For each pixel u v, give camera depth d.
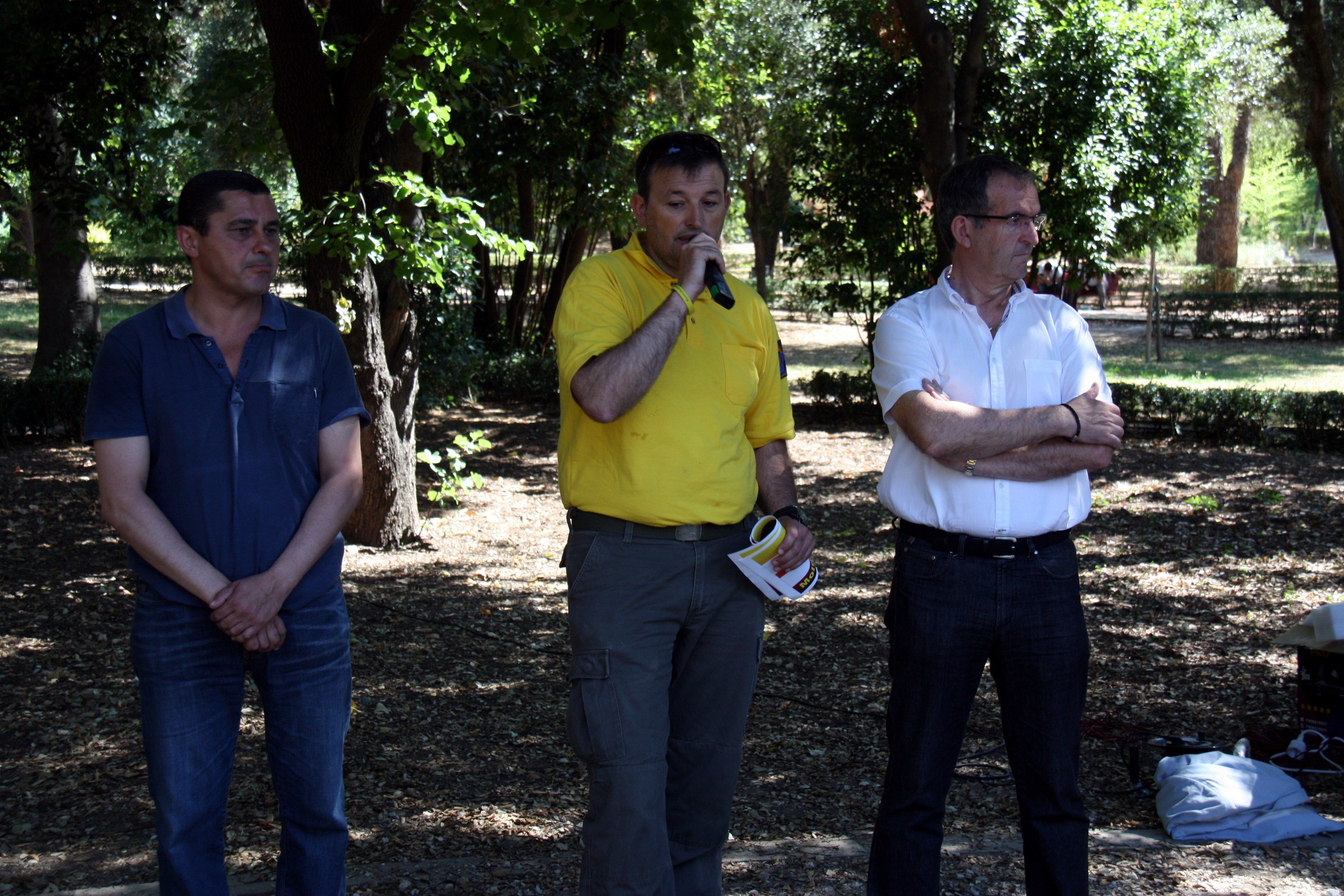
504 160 14.92
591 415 2.51
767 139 23.11
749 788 4.70
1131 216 15.34
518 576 8.25
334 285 8.23
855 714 5.66
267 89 9.75
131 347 2.56
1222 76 21.14
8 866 3.78
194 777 2.57
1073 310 2.98
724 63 20.64
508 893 3.41
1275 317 26.66
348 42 7.92
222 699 2.64
